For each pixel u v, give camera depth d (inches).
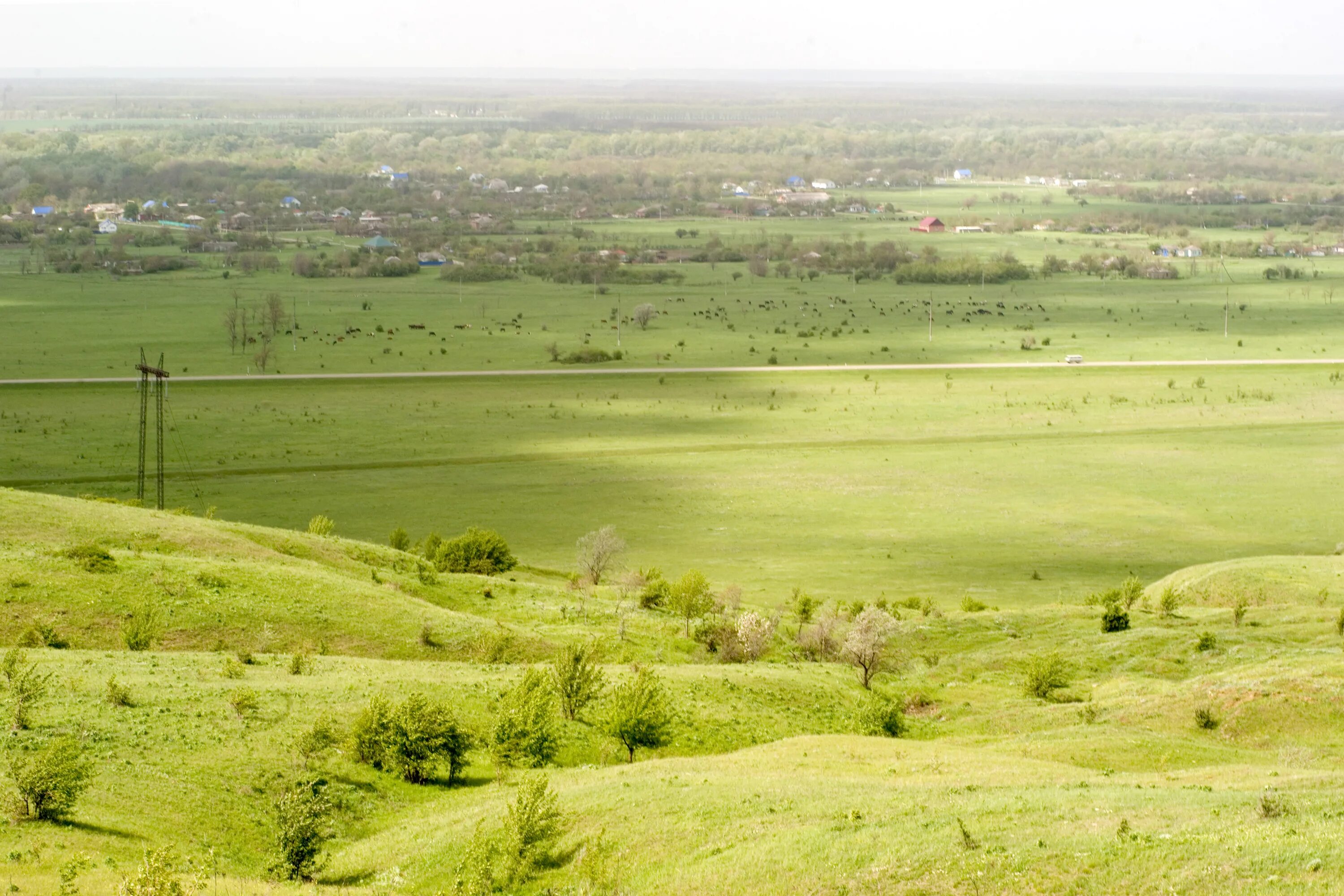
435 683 2452.0
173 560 3152.1
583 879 1526.8
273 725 2089.1
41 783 1593.3
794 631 3799.2
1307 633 3393.2
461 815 1804.9
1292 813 1418.6
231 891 1480.1
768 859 1459.2
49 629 2642.7
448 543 4414.4
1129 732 2363.4
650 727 2230.6
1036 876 1302.9
